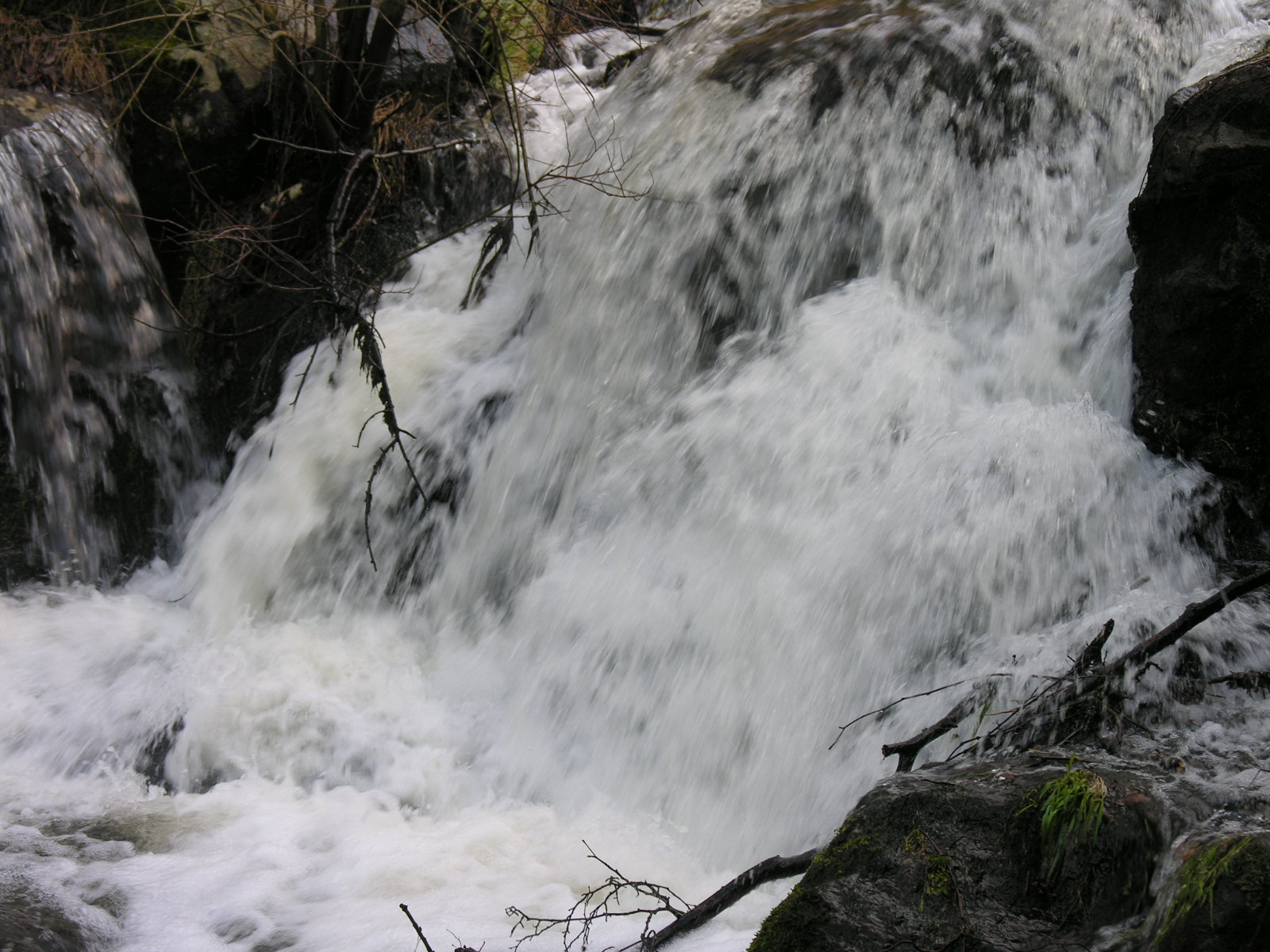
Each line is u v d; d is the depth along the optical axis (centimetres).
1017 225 639
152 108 838
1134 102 665
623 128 811
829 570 543
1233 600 425
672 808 529
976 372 608
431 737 595
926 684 496
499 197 884
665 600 583
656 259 706
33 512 733
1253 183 506
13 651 671
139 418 795
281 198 875
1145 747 380
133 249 808
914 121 671
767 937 322
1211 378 520
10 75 798
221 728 598
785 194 683
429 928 430
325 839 516
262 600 724
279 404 803
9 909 440
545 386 716
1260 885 256
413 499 717
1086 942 285
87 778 582
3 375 715
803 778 503
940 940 296
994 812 322
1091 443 536
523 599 638
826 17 795
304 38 858
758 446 602
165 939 436
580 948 409
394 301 843
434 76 968
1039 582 503
